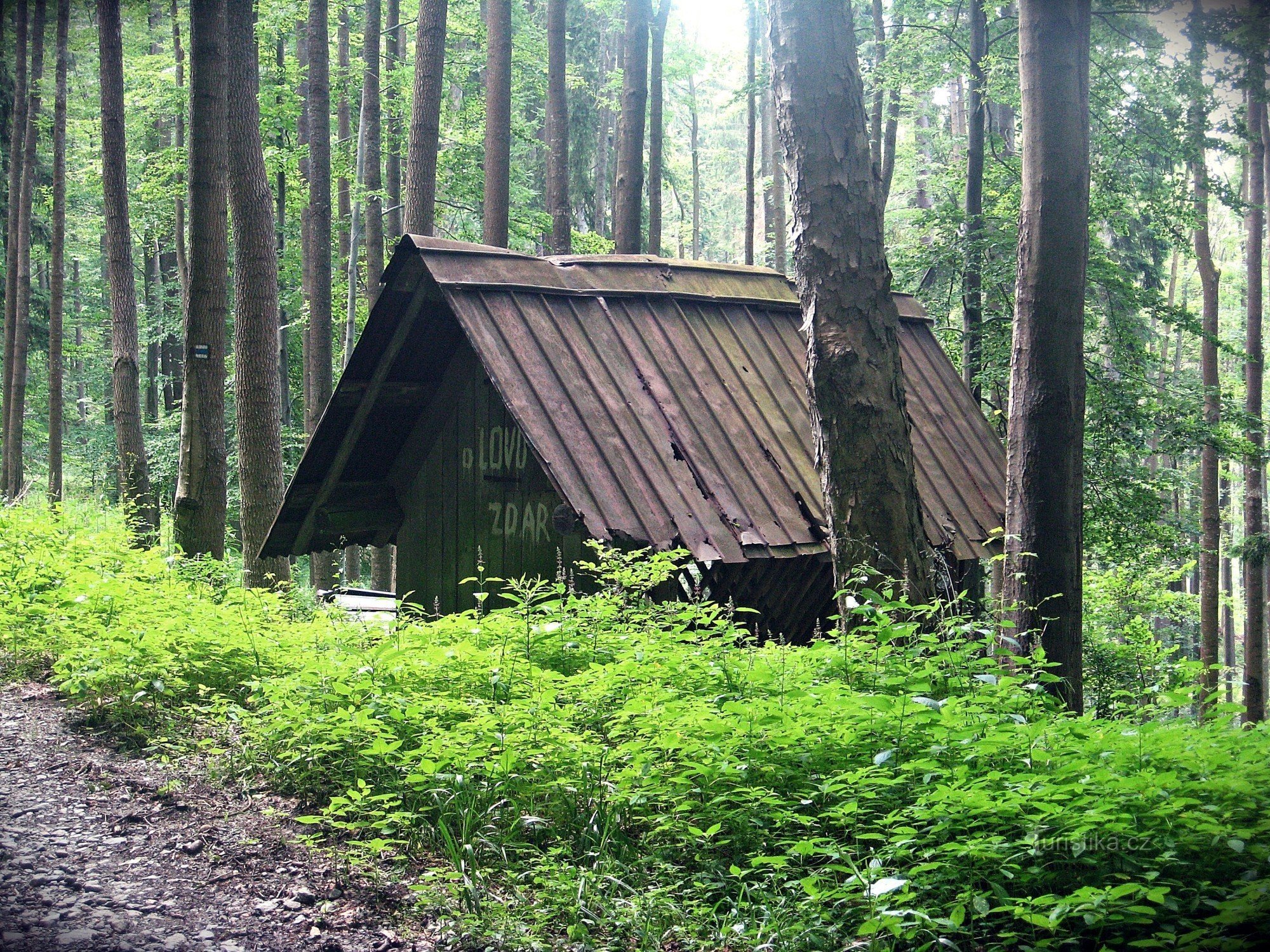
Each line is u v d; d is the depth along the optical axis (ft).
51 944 13.10
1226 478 101.09
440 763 16.98
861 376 26.14
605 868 15.85
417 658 22.03
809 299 26.58
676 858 16.56
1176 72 49.90
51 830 17.28
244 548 44.75
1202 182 56.49
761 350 37.68
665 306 36.52
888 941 13.61
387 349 34.83
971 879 14.19
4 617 29.32
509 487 35.45
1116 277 55.88
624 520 28.81
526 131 92.89
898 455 26.37
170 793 19.36
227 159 44.37
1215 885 13.87
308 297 85.40
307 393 75.51
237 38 44.16
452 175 85.76
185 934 13.76
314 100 64.34
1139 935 13.32
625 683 20.25
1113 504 56.90
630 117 60.29
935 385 42.55
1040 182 27.30
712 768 16.49
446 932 14.14
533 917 14.56
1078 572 27.22
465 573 37.04
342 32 84.84
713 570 31.48
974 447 41.01
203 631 26.32
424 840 17.24
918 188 108.99
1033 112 27.40
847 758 17.04
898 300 44.91
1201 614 76.07
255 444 44.55
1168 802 13.92
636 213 60.80
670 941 14.12
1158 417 55.93
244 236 44.42
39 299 98.73
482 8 93.81
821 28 26.04
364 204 73.82
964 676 20.34
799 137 26.43
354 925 14.42
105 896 14.80
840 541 26.30
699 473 31.63
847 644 20.98
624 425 31.35
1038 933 13.51
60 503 43.45
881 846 15.76
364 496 39.93
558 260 35.53
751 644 28.84
